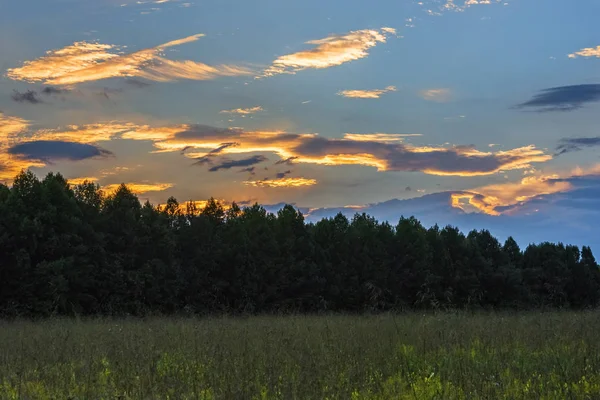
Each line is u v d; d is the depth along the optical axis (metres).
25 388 7.65
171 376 8.24
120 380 8.12
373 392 7.50
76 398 7.00
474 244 78.44
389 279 69.19
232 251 57.88
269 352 9.96
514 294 75.62
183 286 54.50
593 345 10.80
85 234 48.72
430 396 7.21
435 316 18.77
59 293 42.69
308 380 7.72
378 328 14.43
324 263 66.00
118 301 47.41
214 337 12.66
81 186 57.00
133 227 54.03
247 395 7.18
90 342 12.25
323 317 23.19
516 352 10.43
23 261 43.03
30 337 14.09
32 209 46.00
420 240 71.81
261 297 57.91
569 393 7.25
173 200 62.34
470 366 9.05
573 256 92.25
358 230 71.94
